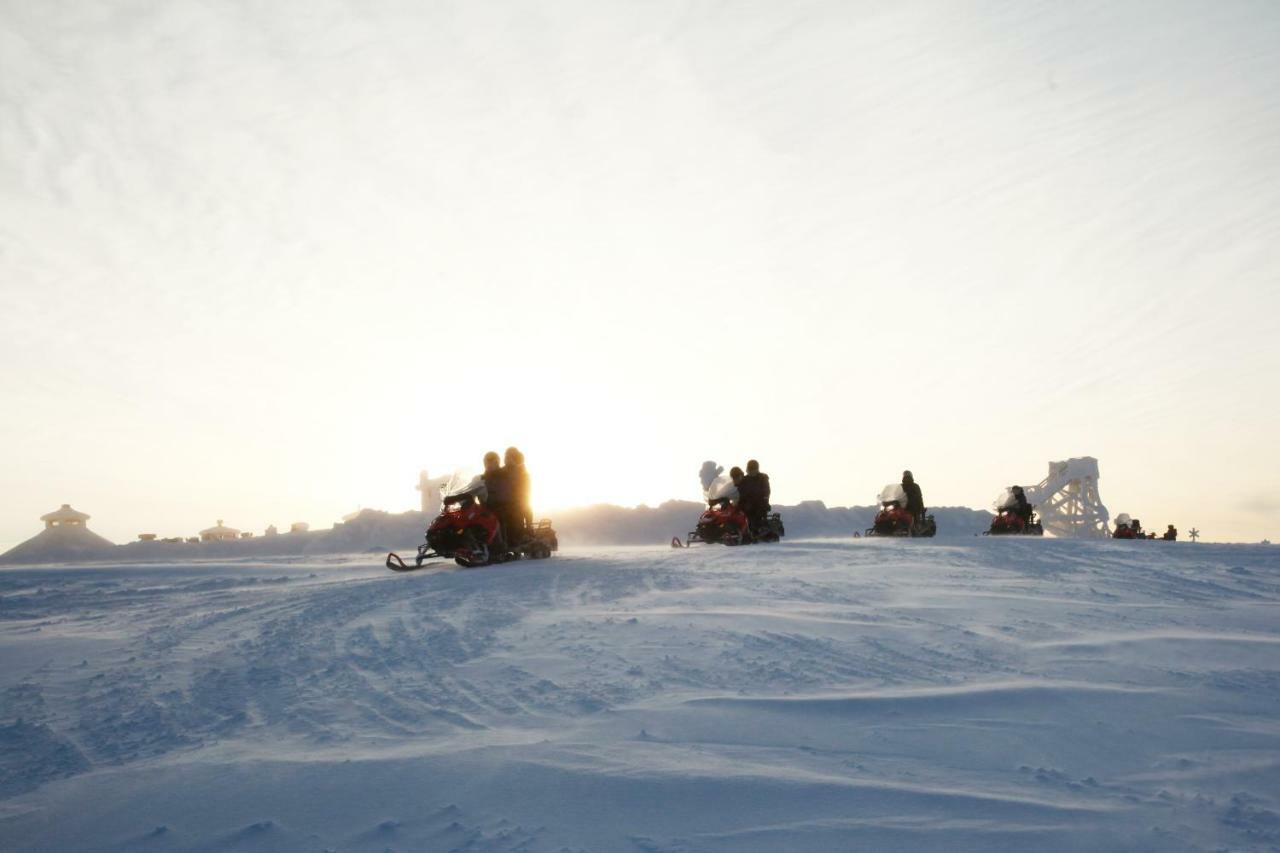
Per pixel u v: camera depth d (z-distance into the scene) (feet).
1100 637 20.20
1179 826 9.97
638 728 13.99
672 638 21.15
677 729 13.89
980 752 12.64
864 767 12.03
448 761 12.62
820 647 19.65
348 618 27.25
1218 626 21.63
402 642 22.66
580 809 10.77
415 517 94.27
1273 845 9.46
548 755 12.70
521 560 50.88
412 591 34.19
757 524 66.23
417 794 11.50
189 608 31.76
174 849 10.35
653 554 51.42
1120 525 89.86
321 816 11.00
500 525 50.65
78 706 17.51
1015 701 14.98
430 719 15.23
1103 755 12.50
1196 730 13.51
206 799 11.82
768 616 23.73
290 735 14.75
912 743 13.04
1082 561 38.24
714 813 10.54
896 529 73.41
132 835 10.84
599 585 33.91
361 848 10.01
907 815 10.36
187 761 13.53
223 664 20.85
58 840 10.87
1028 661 17.98
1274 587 29.14
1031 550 44.62
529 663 19.16
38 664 21.93
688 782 11.47
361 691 17.56
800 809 10.59
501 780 11.79
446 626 24.90
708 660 18.65
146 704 17.38
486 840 10.00
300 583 40.75
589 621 24.13
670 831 10.08
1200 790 11.12
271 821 10.89
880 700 15.06
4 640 25.63
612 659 19.11
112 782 12.81
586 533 96.58
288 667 20.21
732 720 14.28
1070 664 17.66
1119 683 16.11
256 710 16.58
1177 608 24.49
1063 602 25.72
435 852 9.78
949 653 18.83
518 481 51.26
